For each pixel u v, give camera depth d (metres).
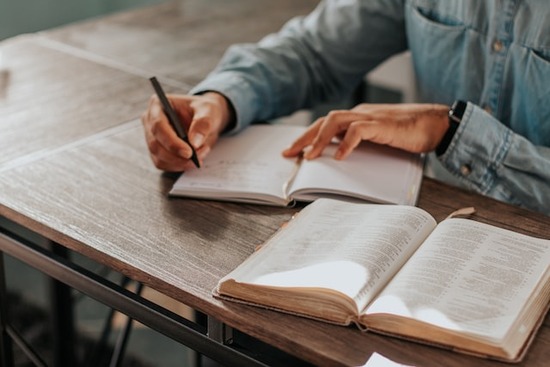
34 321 2.08
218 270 1.05
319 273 0.97
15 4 2.85
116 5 3.16
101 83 1.70
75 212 1.19
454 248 1.01
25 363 1.99
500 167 1.25
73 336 1.96
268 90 1.54
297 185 1.22
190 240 1.12
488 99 1.47
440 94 1.58
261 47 1.62
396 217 1.08
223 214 1.19
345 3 1.68
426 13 1.55
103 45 1.94
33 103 1.59
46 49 1.90
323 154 1.30
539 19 1.36
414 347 0.90
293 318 0.95
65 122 1.51
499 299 0.92
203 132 1.31
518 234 1.06
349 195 1.20
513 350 0.87
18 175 1.30
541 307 0.94
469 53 1.48
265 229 1.15
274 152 1.34
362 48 1.68
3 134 1.45
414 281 0.95
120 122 1.51
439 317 0.89
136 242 1.12
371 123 1.28
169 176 1.30
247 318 0.95
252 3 2.31
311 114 2.59
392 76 2.65
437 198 1.22
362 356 0.89
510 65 1.43
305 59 1.64
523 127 1.46
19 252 1.29
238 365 1.04
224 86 1.44
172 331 1.10
